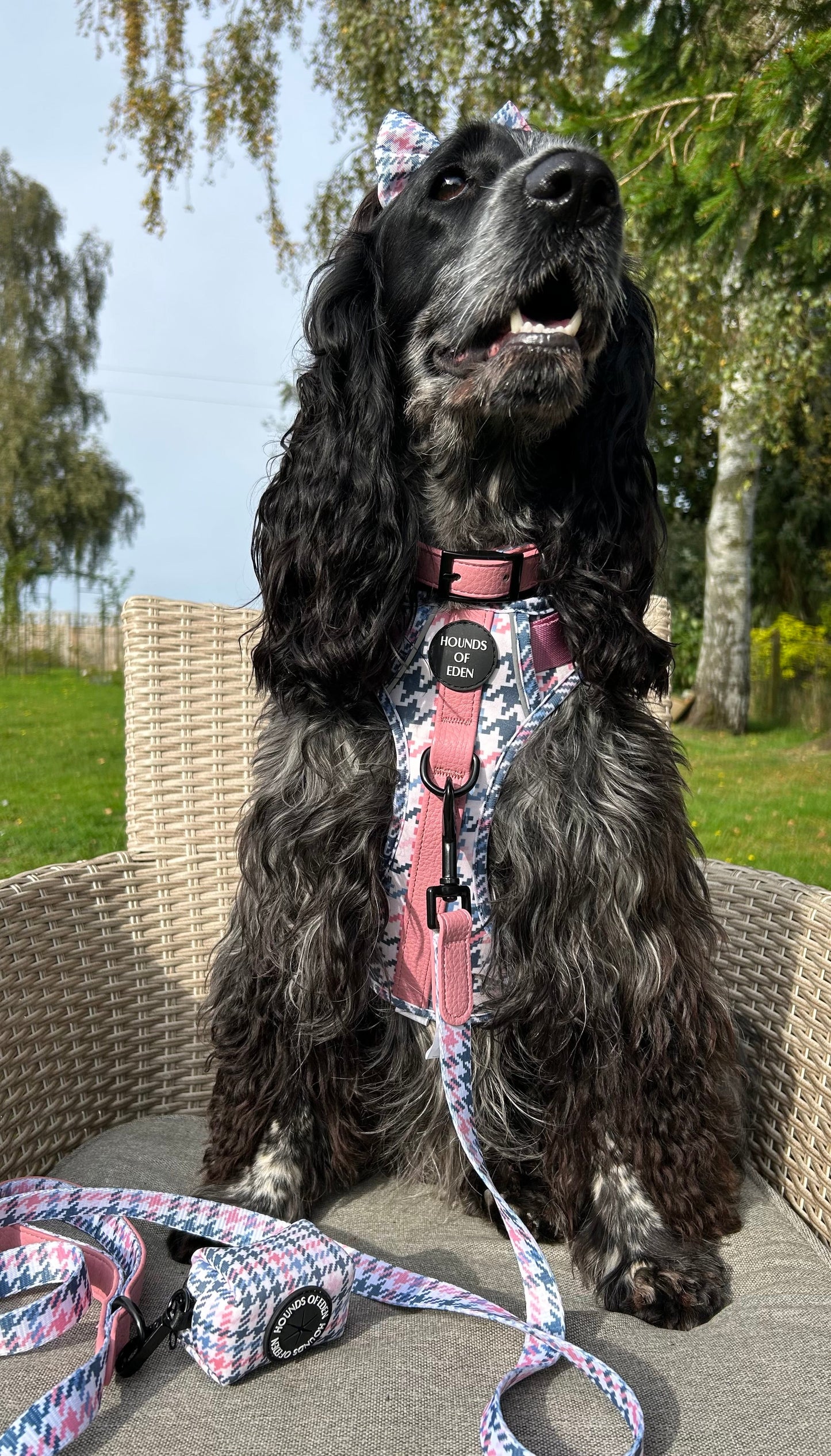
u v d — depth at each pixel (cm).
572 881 62
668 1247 59
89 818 270
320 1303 49
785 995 75
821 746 413
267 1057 66
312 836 63
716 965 77
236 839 77
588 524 67
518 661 63
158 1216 59
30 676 758
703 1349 49
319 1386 46
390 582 63
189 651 89
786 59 135
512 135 70
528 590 65
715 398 424
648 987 62
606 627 65
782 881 80
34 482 1128
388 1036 68
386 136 72
